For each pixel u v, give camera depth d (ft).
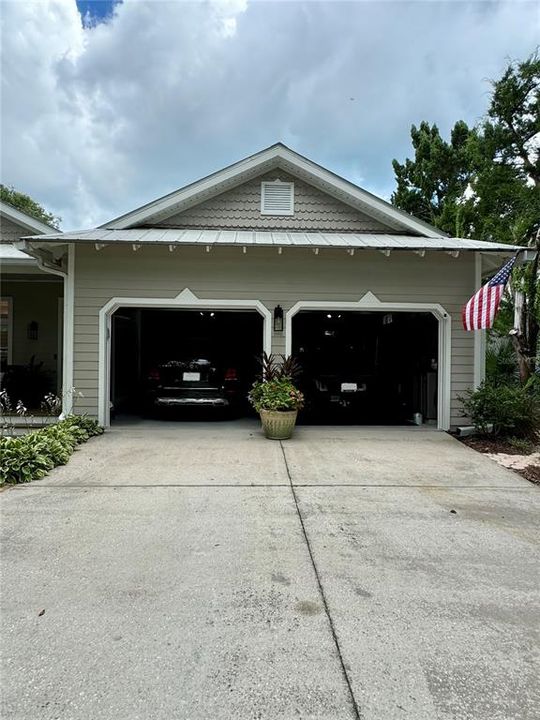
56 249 24.47
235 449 20.67
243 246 22.91
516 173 37.55
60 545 10.88
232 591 8.93
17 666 6.80
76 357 24.67
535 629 7.85
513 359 35.60
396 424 28.37
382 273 25.66
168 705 6.12
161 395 27.04
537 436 22.98
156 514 12.89
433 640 7.51
